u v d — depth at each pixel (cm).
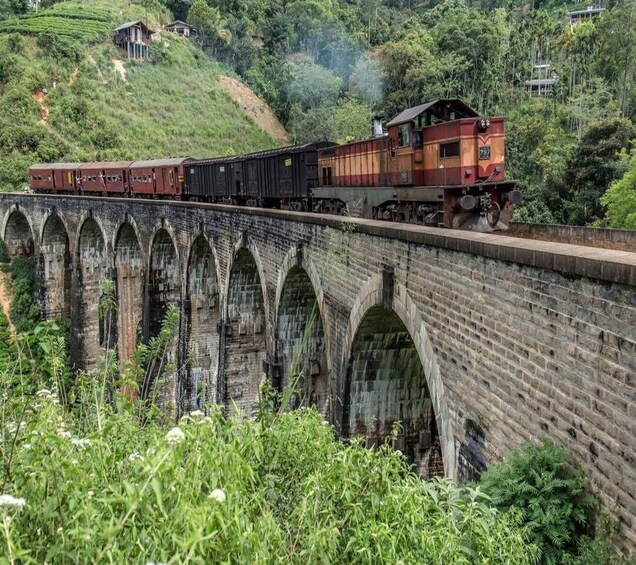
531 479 913
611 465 837
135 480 552
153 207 3556
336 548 603
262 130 9112
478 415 1176
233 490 563
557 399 949
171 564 470
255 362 2938
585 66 6488
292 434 759
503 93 7025
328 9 10650
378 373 1820
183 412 3219
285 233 2205
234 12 11244
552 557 841
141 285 4147
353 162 2345
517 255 1019
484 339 1145
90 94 8138
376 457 719
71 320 4703
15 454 598
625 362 808
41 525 523
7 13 9944
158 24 10538
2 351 2127
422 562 605
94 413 923
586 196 4206
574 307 903
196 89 9231
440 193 1708
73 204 4547
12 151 7038
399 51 7744
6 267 5556
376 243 1574
